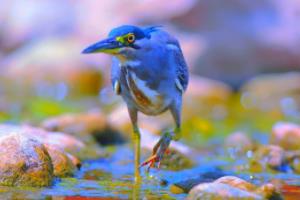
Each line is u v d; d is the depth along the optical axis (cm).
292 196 808
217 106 1761
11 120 1399
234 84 2019
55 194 781
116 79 916
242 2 2073
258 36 2062
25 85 1975
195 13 2023
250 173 1004
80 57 2039
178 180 903
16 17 2275
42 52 2073
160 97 916
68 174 908
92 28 2117
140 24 2044
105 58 2012
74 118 1252
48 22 2231
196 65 1964
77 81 1973
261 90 1902
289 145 1153
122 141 1295
